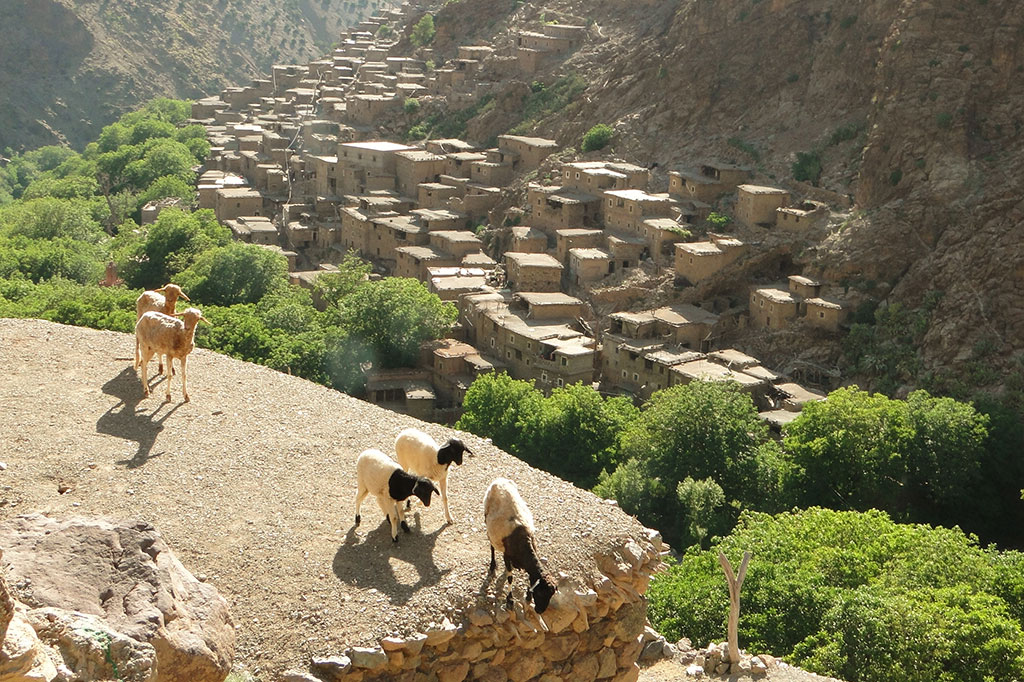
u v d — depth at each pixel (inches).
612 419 2351.1
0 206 5462.6
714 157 3804.1
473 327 3164.4
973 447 2135.8
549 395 2832.2
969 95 3193.9
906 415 2174.0
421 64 5935.0
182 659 411.8
